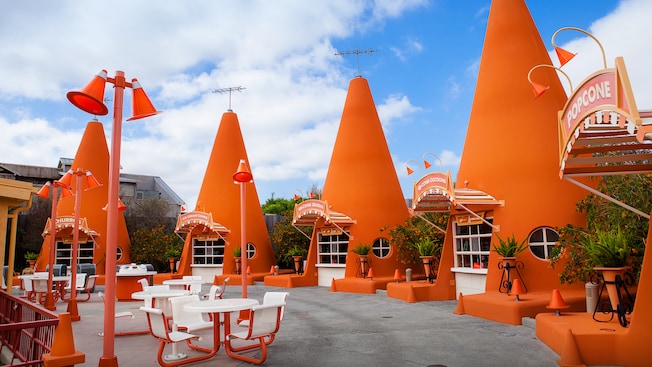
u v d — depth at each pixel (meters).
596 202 9.88
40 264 23.41
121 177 43.19
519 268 11.27
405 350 7.58
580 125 5.38
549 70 12.87
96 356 7.75
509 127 12.57
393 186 20.14
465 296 11.20
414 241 17.61
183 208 24.61
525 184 11.80
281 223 25.42
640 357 6.13
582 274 9.15
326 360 7.06
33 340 6.20
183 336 7.14
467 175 13.40
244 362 7.10
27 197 10.69
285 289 19.06
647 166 6.52
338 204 19.78
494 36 13.77
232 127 25.75
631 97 4.18
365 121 20.61
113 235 6.05
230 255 23.25
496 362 6.72
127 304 15.05
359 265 18.61
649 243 6.20
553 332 7.25
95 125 26.52
